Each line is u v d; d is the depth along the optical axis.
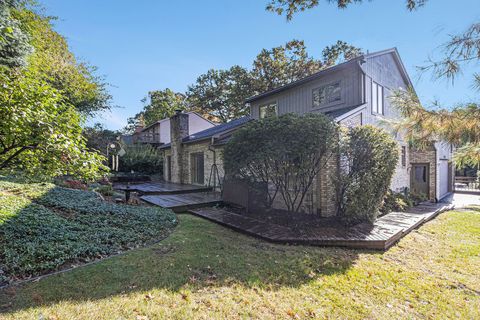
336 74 10.02
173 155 15.62
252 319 2.74
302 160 6.57
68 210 6.11
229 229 6.38
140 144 21.77
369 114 9.43
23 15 9.11
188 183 14.65
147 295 3.04
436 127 3.76
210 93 29.06
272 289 3.41
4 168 2.86
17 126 2.42
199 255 4.42
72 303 2.80
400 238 6.10
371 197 6.96
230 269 3.94
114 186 13.39
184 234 5.69
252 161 6.95
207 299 3.06
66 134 2.78
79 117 3.02
